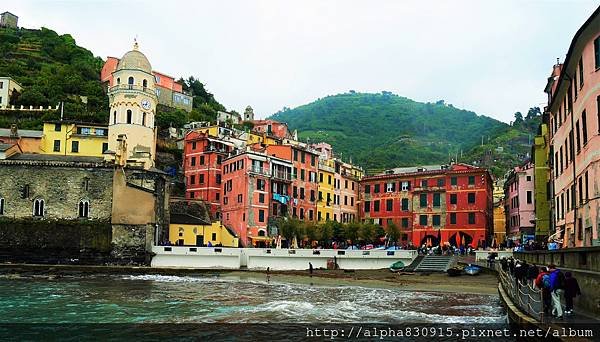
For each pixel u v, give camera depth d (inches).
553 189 1856.5
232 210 3336.6
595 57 1194.6
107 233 2694.4
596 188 1181.1
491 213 3789.4
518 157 6712.6
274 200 3329.2
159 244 2819.9
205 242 3115.2
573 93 1412.4
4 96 4505.4
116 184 2768.2
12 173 2765.7
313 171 3713.1
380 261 2534.5
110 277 2281.0
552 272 868.0
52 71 5497.1
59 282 2017.7
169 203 3152.1
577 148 1371.8
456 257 2507.4
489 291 1740.9
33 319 1168.2
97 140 3553.2
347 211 4069.9
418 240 3494.1
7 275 2299.5
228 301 1478.8
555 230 1792.6
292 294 1678.2
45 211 2743.6
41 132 3634.4
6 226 2650.1
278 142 4439.0
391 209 3688.5
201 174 3681.1
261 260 2603.3
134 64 3398.1
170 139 4426.7
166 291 1736.0
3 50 5836.6
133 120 3341.5
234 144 3929.6
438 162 6771.7
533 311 916.6
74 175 2780.5
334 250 2566.4
